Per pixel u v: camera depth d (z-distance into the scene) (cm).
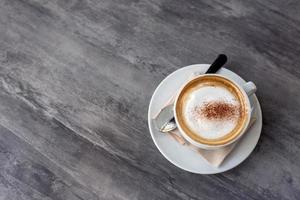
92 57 59
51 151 56
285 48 57
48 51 60
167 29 59
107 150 55
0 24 62
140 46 59
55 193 54
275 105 55
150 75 58
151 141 55
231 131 47
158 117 51
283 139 53
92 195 54
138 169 54
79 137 56
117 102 57
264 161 53
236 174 53
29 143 56
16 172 55
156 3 61
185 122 48
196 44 58
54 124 57
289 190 52
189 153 51
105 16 61
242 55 57
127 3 61
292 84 56
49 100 58
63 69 59
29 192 55
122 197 54
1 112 58
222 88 49
